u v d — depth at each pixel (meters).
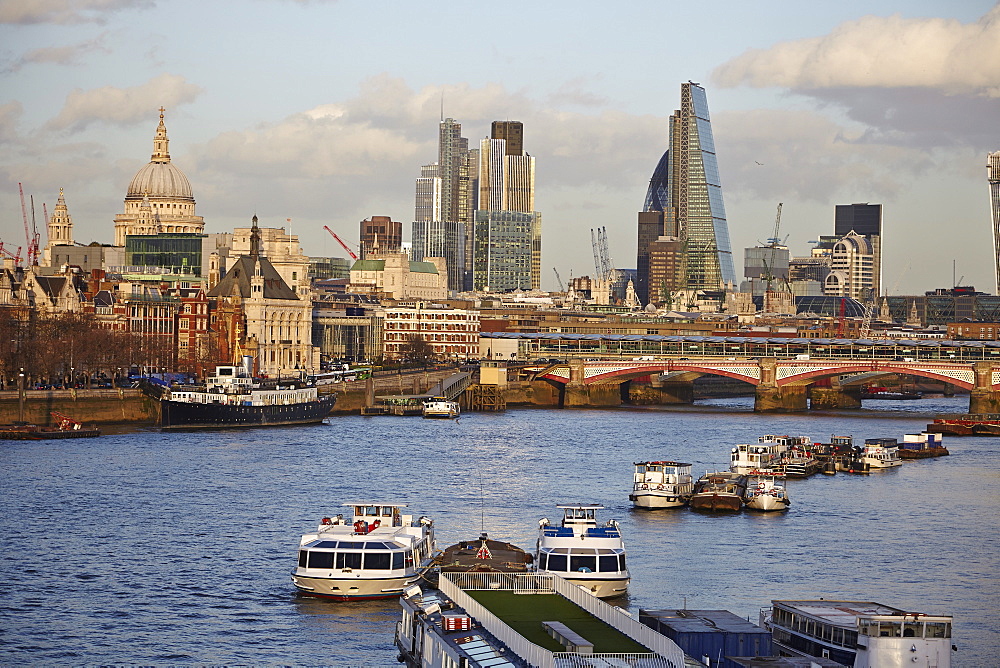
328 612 154.50
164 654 139.62
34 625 149.75
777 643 125.44
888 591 170.62
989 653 143.88
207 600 159.62
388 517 170.75
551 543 158.62
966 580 177.50
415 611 129.75
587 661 105.38
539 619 121.38
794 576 177.75
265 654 139.38
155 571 174.25
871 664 117.12
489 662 110.75
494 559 157.50
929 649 117.69
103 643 143.38
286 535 199.50
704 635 117.12
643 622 125.44
